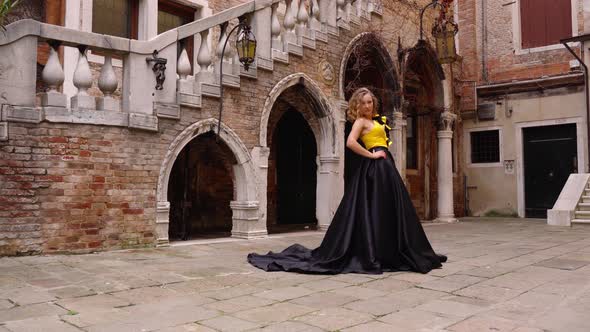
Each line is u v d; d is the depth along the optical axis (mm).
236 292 3945
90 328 2932
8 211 5543
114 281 4332
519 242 7707
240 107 7758
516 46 14523
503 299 3727
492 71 14906
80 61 6094
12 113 5555
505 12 14773
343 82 9805
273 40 8375
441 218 12914
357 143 5102
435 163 14227
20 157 5621
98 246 6121
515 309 3428
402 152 11344
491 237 8562
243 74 7762
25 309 3369
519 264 5359
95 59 7633
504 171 14594
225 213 10047
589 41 12914
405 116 11500
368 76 11477
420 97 13562
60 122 5855
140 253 6086
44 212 5742
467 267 5129
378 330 2920
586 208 11266
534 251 6520
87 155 6051
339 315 3250
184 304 3543
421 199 13867
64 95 5914
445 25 11391
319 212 9586
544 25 14180
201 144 9430
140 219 6523
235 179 7973
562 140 13773
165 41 6770
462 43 15211
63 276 4539
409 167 13734
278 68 8383
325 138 9508
